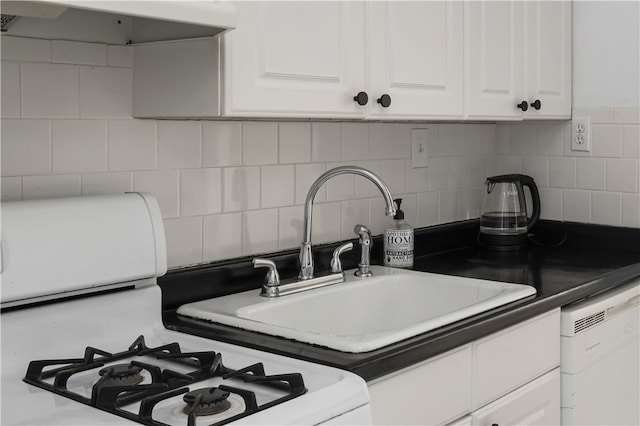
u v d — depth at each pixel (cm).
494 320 177
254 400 123
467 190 292
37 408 128
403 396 157
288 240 223
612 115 278
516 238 276
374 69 195
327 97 183
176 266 195
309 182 228
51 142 169
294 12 174
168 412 128
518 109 253
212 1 152
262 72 168
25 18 161
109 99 178
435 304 218
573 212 289
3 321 149
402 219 241
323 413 126
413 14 207
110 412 125
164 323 178
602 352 224
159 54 175
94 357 156
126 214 165
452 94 222
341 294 209
